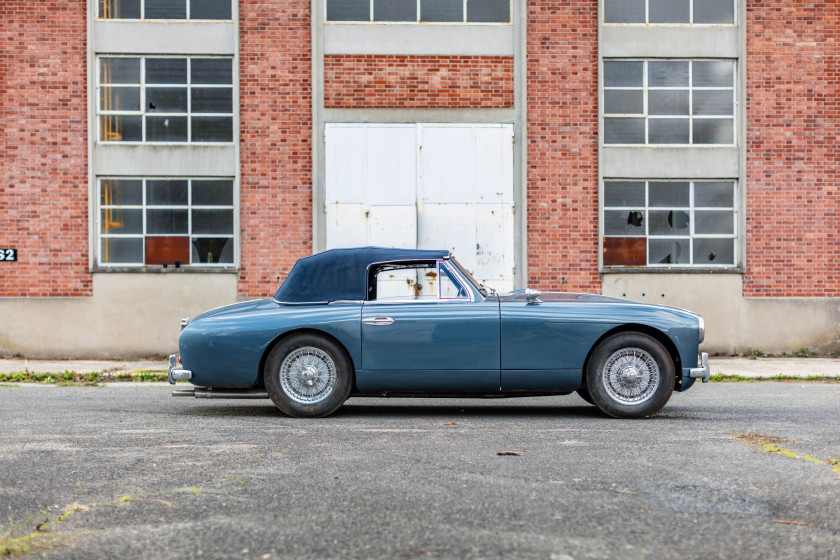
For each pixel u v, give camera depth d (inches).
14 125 624.7
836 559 154.9
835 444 267.1
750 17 642.2
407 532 169.3
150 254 635.5
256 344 327.3
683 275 639.8
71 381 495.8
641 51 644.1
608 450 255.8
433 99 633.6
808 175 641.6
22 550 160.2
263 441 272.4
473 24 635.5
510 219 634.2
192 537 167.8
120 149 630.5
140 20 633.6
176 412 346.3
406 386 329.1
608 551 157.9
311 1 630.5
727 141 649.6
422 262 333.7
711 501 193.8
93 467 232.2
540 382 327.3
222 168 633.6
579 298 343.0
